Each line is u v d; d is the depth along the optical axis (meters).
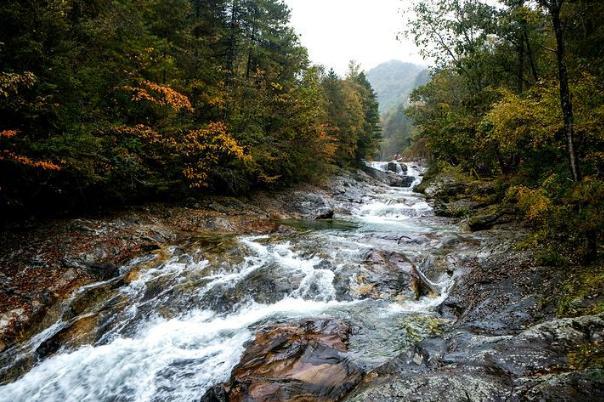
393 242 13.30
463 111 20.89
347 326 7.20
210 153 17.78
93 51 13.23
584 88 9.56
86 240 11.27
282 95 23.61
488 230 14.43
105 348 7.29
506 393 3.74
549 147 11.45
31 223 11.43
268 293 9.11
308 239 13.22
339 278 9.56
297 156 26.09
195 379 6.12
